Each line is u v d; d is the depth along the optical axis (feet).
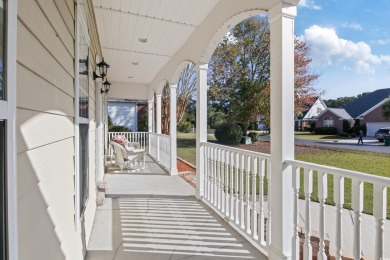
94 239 8.77
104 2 11.16
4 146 2.44
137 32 14.49
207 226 9.89
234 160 9.96
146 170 21.81
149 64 21.83
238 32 35.96
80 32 7.14
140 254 7.80
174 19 12.79
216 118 45.01
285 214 7.13
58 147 4.58
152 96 31.63
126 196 13.96
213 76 38.17
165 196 13.97
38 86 3.49
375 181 4.63
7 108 2.47
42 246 3.67
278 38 7.38
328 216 10.90
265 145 35.24
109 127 44.42
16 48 2.61
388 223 9.96
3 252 2.43
